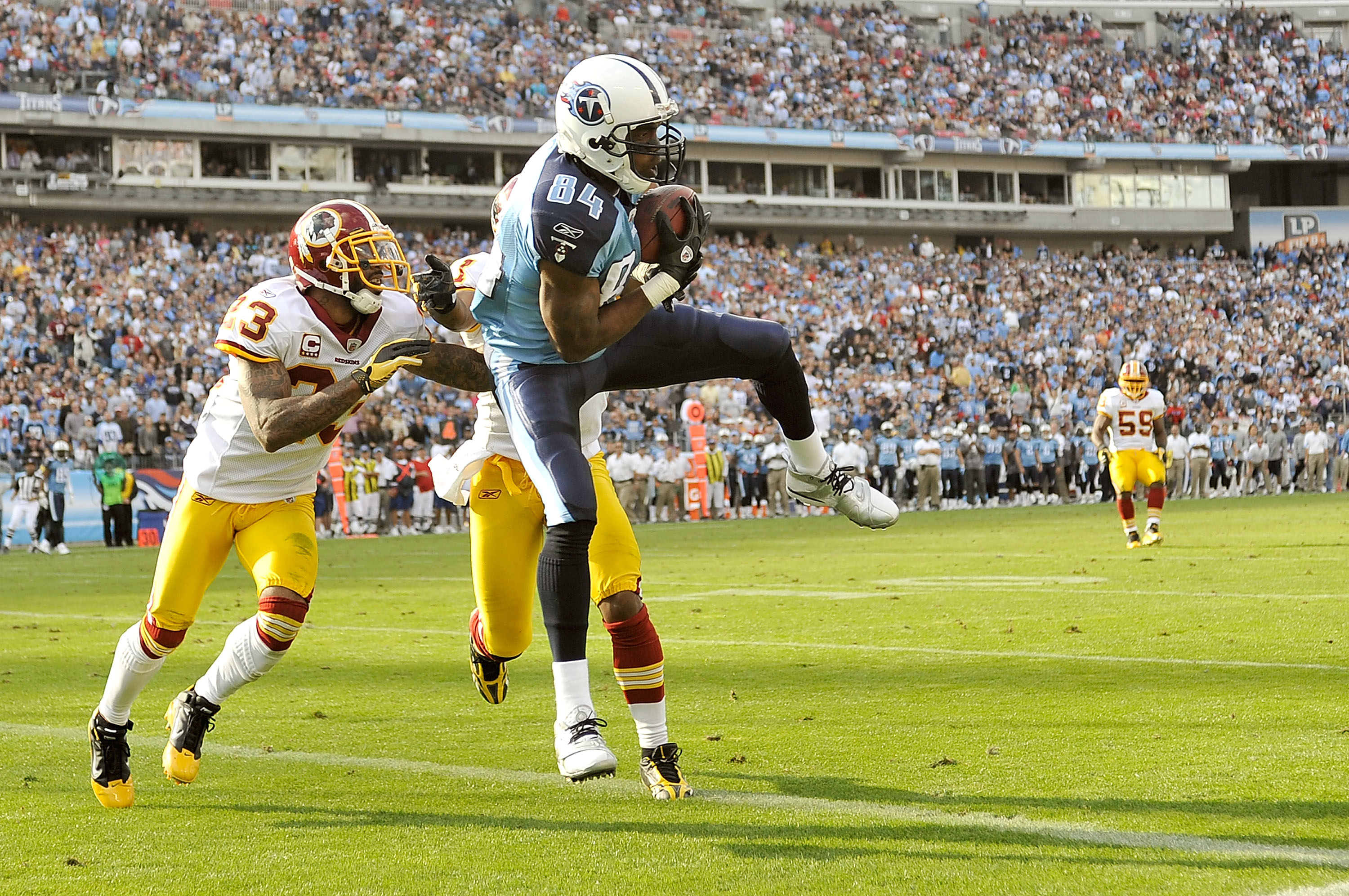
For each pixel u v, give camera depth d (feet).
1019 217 431.84
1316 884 32.22
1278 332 400.88
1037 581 111.96
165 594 44.68
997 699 59.11
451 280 44.45
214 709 45.42
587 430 48.34
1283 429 317.01
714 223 405.18
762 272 376.89
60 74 328.29
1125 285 410.93
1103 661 68.64
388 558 174.29
